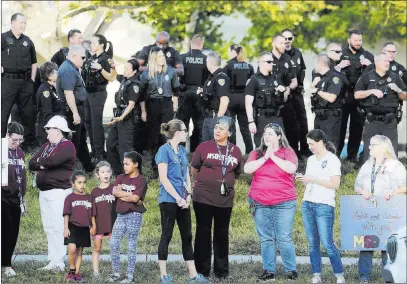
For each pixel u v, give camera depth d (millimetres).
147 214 25656
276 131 19875
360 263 19922
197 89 28125
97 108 27750
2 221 20406
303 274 20734
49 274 20531
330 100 26688
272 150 19875
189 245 19750
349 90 28594
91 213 20094
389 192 19031
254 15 45938
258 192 19969
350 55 28531
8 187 20375
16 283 19609
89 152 28844
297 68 27984
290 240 20078
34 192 27250
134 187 19938
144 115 26641
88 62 27641
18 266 21359
